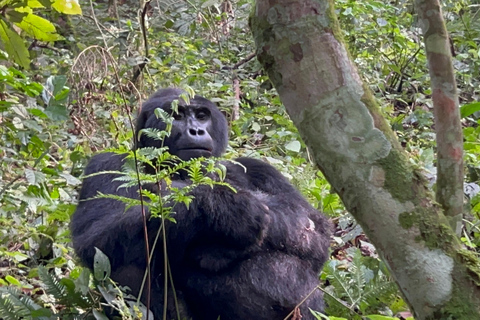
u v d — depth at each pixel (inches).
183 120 169.9
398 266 75.9
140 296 131.6
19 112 185.0
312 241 152.9
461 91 348.5
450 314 73.0
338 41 77.9
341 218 200.2
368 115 76.8
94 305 134.2
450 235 75.7
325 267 161.8
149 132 116.0
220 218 131.1
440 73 93.7
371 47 343.9
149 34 344.5
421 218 75.3
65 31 369.7
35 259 185.8
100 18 380.8
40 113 178.4
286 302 143.9
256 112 308.0
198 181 113.8
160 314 138.0
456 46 375.6
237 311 141.9
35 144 201.6
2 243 183.5
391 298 145.0
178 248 133.6
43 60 328.2
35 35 188.5
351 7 336.5
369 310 146.0
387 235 75.9
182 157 164.6
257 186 171.6
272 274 143.0
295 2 77.5
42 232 190.7
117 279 138.4
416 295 75.2
